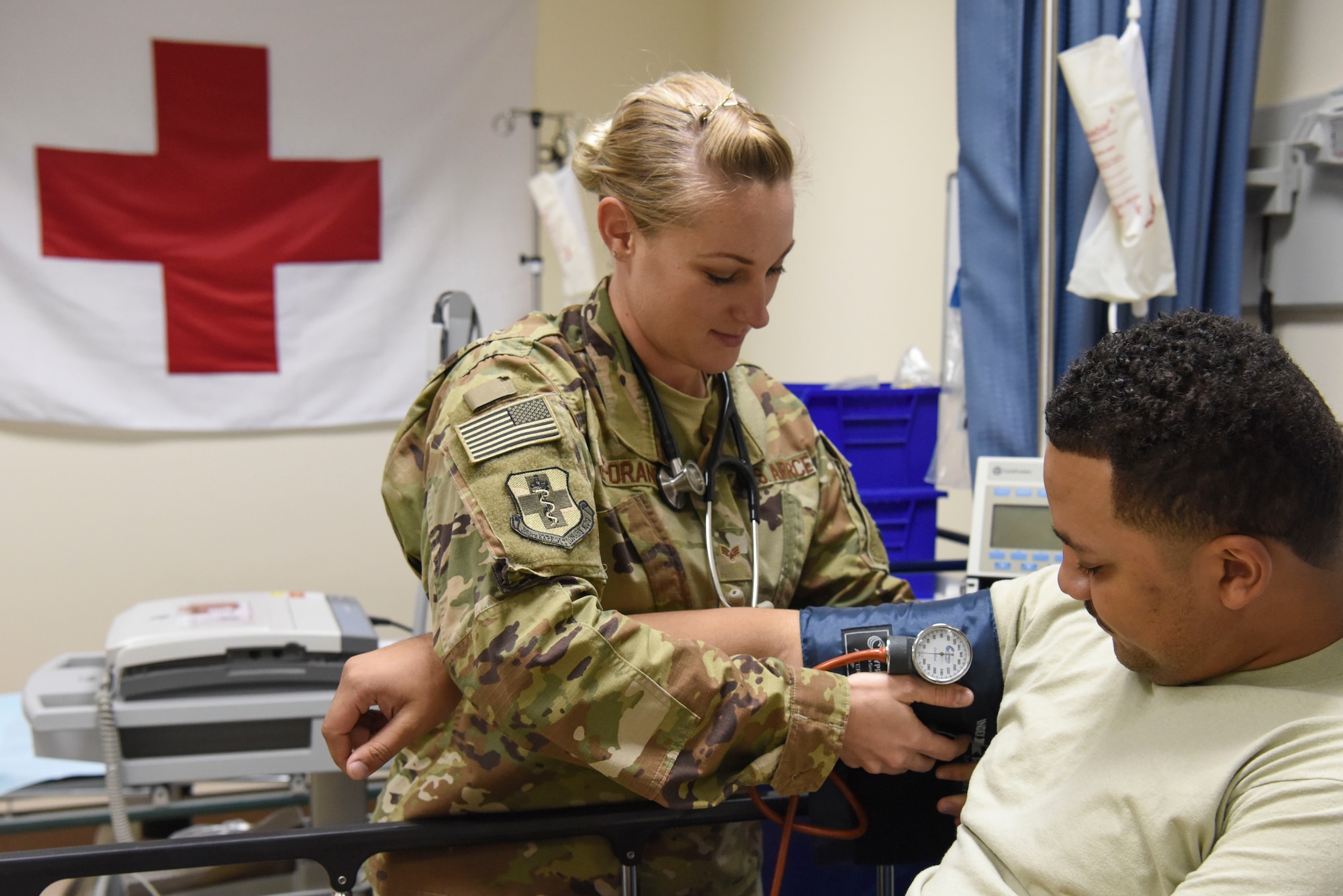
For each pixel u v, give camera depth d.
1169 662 0.73
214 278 3.09
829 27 2.82
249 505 3.21
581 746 0.81
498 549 0.81
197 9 2.99
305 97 3.11
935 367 2.37
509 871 0.97
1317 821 0.62
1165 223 1.53
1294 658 0.71
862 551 1.18
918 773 1.00
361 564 3.32
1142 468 0.67
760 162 0.87
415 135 3.22
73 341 2.99
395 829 0.91
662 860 1.01
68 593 3.07
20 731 1.88
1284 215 1.67
